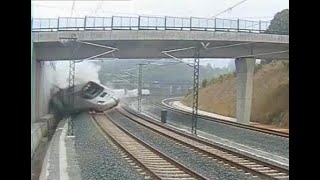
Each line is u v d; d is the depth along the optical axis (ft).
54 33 114.32
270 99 160.66
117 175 54.54
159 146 87.04
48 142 93.45
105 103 194.49
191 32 121.08
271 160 69.87
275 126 140.46
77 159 68.28
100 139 98.53
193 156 72.49
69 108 176.65
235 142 97.60
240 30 126.11
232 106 202.69
